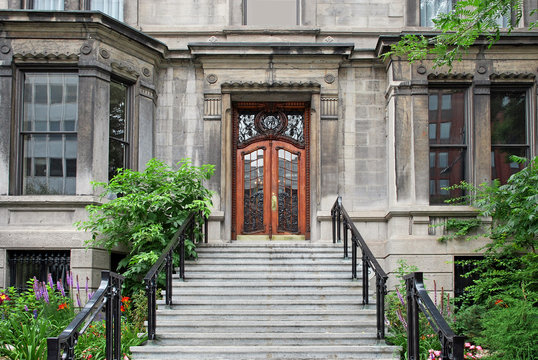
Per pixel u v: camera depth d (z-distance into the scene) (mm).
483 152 13109
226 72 13875
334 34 14180
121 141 13133
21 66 12664
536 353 8961
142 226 11641
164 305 10227
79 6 13812
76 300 11695
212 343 9125
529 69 13312
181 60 14008
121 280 8133
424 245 12672
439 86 13469
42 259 12281
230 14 14156
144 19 14133
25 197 12156
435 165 13336
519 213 10727
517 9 9602
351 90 14000
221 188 13570
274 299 10570
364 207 13680
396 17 14250
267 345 9102
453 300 11742
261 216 14375
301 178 14391
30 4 13812
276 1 14570
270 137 14484
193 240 12242
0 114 12398
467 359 9148
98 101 12508
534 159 10844
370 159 13836
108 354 7578
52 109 12742
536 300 9992
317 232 13578
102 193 12133
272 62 13852
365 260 10211
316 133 13758
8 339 9508
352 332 9461
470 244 12695
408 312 7840
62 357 6465
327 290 10766
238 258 12156
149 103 13555
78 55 12492
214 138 13711
